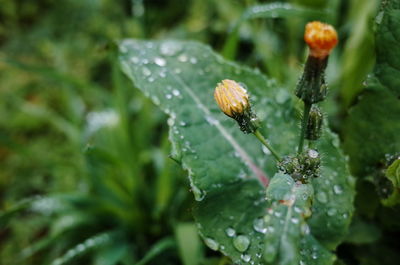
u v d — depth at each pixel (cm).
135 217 33
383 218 25
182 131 24
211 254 30
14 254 34
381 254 26
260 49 33
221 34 43
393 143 25
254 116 20
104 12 50
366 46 30
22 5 54
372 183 25
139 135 36
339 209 23
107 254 31
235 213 23
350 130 25
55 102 45
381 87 24
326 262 22
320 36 18
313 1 35
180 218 33
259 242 22
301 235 19
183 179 31
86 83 35
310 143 21
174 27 48
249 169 24
